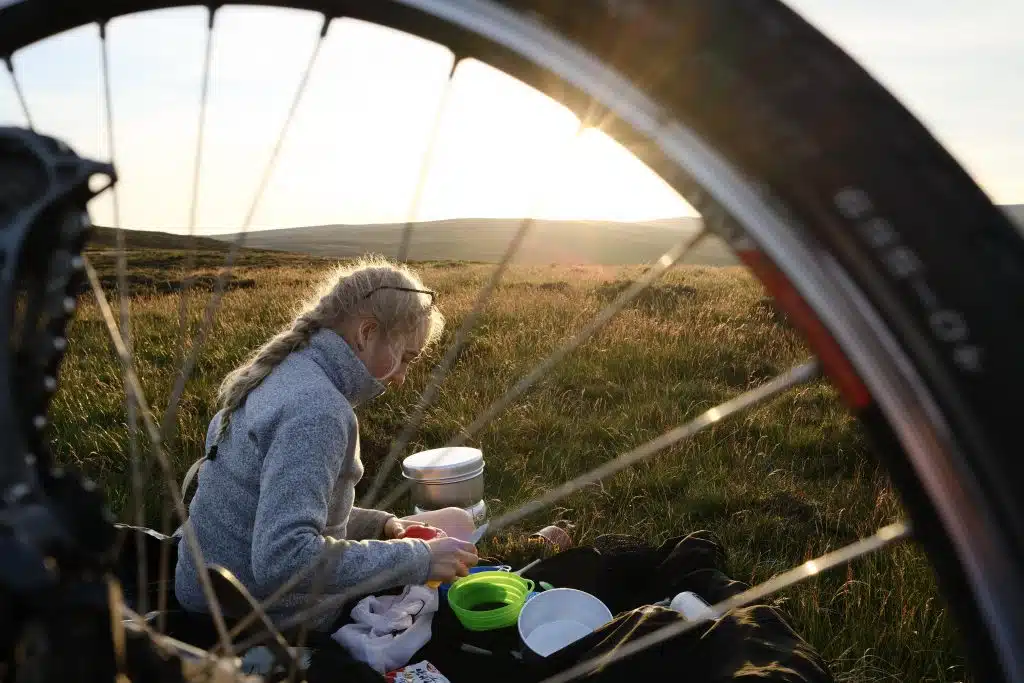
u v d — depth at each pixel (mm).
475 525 2775
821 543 3008
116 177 667
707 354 5621
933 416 583
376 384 1961
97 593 559
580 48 673
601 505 3451
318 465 1732
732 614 1721
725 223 634
